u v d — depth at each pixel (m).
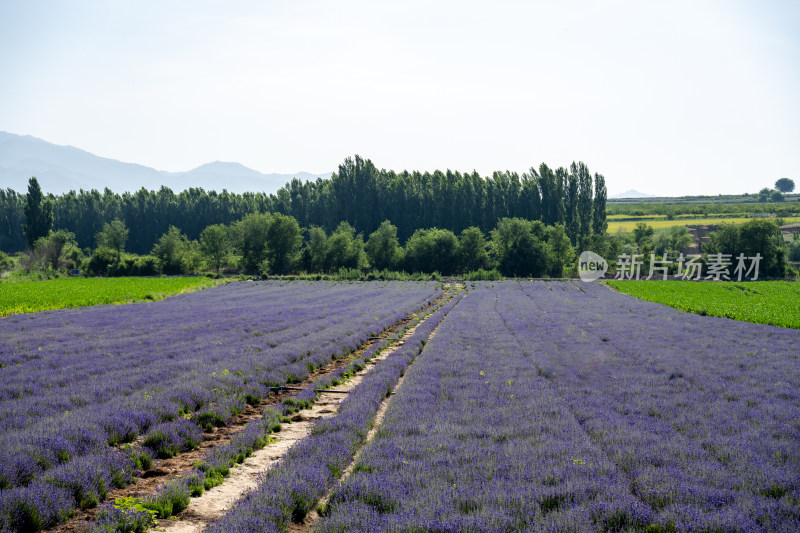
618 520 6.72
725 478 7.95
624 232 132.62
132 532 6.86
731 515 6.59
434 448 9.45
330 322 31.56
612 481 7.85
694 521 6.50
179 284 72.44
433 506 7.00
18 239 130.00
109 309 40.94
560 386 14.84
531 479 8.06
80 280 79.88
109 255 96.00
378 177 120.31
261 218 101.81
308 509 7.53
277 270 100.56
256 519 6.63
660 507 7.19
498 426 10.99
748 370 17.14
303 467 8.52
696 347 22.19
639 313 39.78
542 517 6.70
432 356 19.66
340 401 14.55
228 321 31.61
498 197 117.75
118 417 10.84
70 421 10.38
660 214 178.50
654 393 13.93
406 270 98.56
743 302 50.91
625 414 12.08
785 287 72.38
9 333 24.83
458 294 64.12
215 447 10.19
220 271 103.31
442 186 118.06
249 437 10.74
